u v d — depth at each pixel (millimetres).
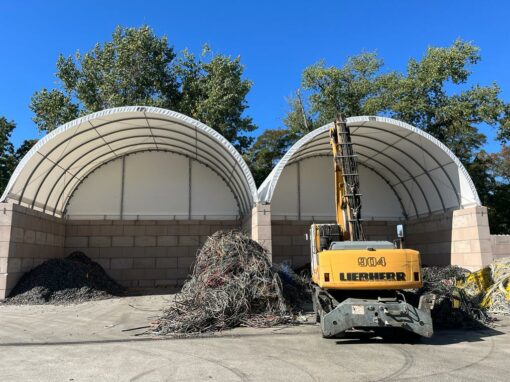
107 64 31781
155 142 21938
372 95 32500
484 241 17312
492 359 7840
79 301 16250
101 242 21875
